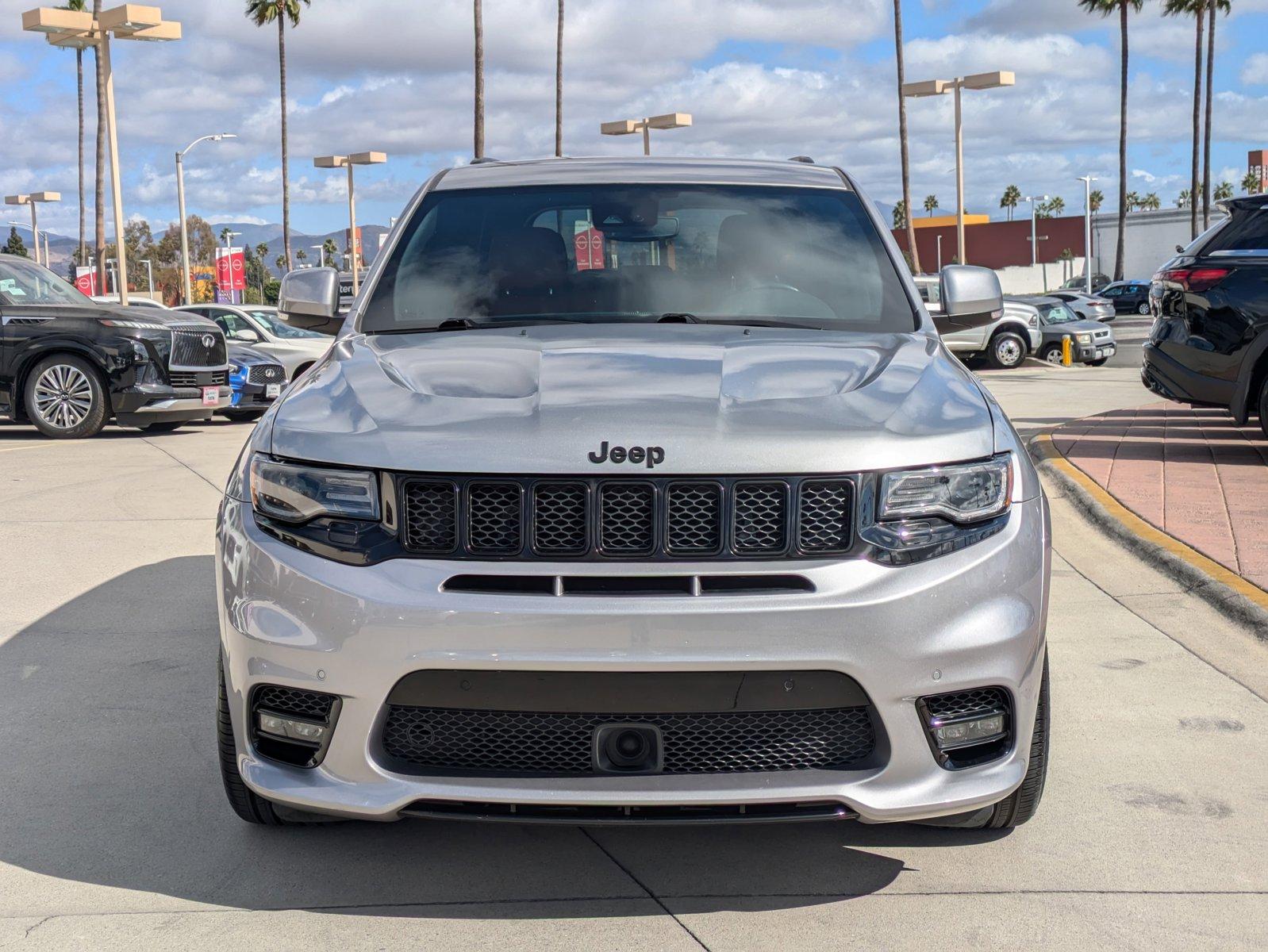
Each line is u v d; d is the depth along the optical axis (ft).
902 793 8.94
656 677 8.59
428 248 13.47
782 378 10.05
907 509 9.01
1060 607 18.42
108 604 18.62
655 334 11.64
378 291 12.99
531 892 9.80
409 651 8.63
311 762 9.18
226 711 10.07
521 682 8.64
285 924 9.27
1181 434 36.22
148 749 12.80
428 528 8.90
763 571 8.69
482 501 8.81
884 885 9.94
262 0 189.57
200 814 11.23
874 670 8.70
